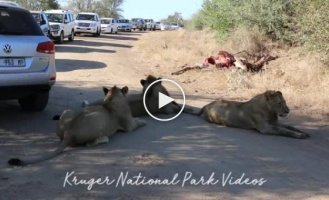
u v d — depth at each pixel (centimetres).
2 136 775
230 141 772
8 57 810
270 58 1573
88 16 4072
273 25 1777
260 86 1266
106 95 795
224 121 870
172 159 673
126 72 1631
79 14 4084
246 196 549
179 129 841
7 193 543
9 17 837
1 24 822
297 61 1477
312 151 736
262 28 1834
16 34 831
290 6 1741
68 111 757
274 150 731
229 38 1998
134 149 715
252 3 1831
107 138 741
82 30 3944
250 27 1866
